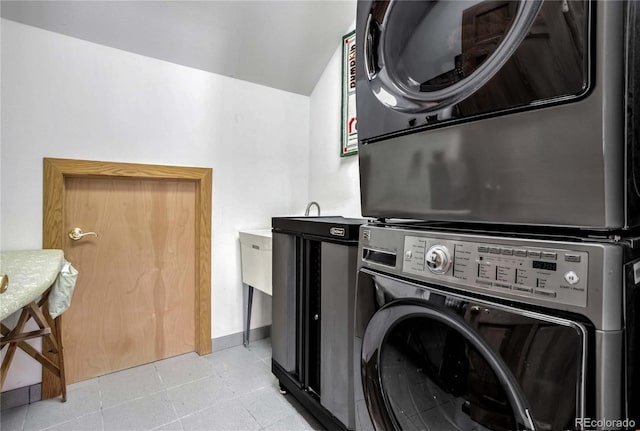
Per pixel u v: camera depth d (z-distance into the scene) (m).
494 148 0.83
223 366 2.29
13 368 1.82
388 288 1.07
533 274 0.73
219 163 2.49
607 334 0.63
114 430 1.64
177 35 2.13
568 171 0.71
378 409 1.13
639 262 0.71
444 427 0.96
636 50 0.71
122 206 2.19
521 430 0.75
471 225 0.97
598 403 0.64
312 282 1.74
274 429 1.67
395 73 1.11
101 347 2.15
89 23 1.90
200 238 2.43
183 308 2.45
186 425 1.69
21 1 1.72
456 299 0.86
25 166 1.82
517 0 0.75
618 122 0.66
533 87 0.73
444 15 0.93
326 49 2.57
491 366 0.81
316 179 2.83
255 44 2.36
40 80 1.84
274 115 2.74
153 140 2.21
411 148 1.06
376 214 1.20
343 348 1.44
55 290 1.64
